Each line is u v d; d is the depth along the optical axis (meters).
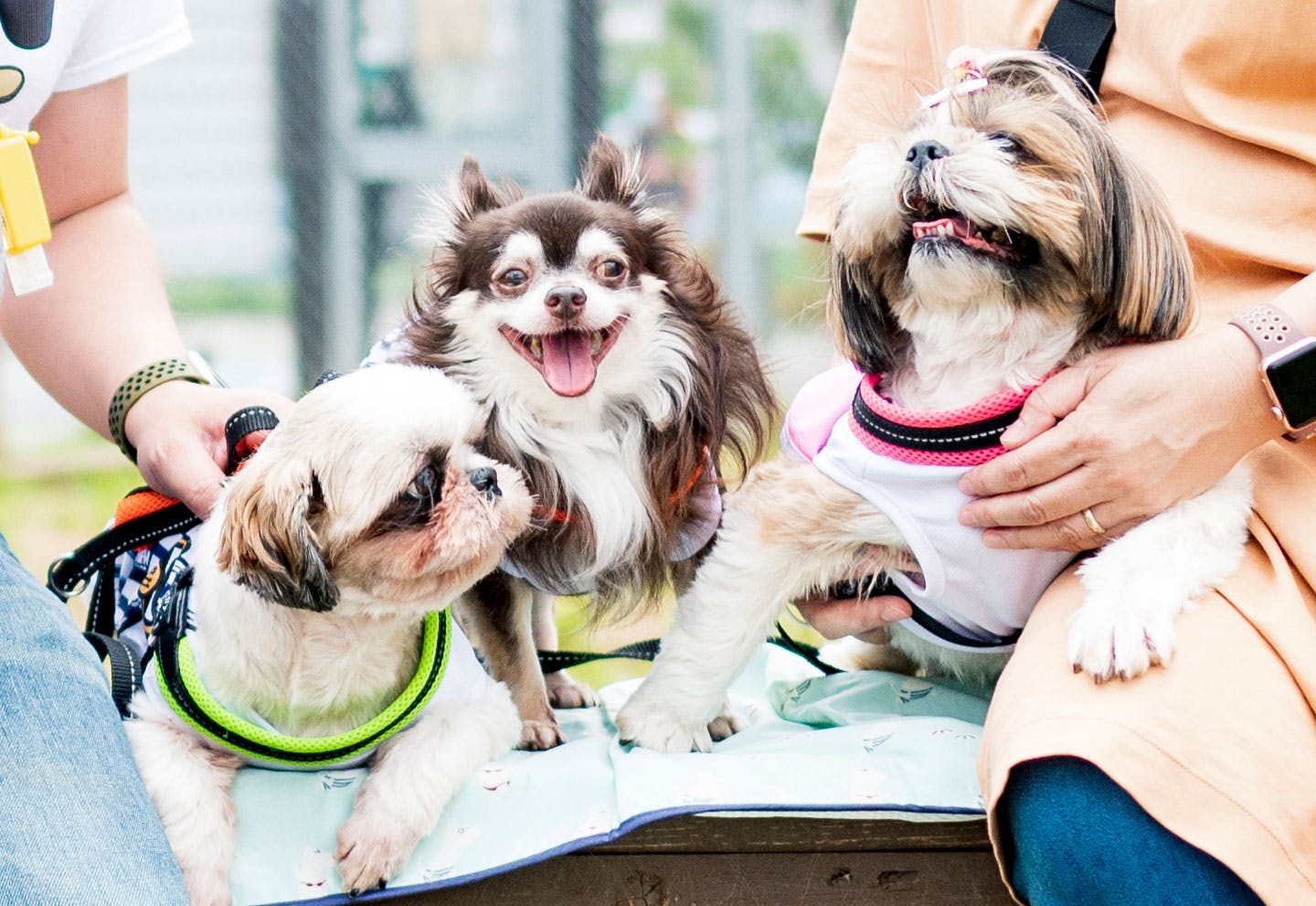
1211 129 1.31
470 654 1.32
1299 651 1.17
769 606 1.34
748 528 1.35
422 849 1.22
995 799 1.14
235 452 1.32
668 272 1.46
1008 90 1.31
